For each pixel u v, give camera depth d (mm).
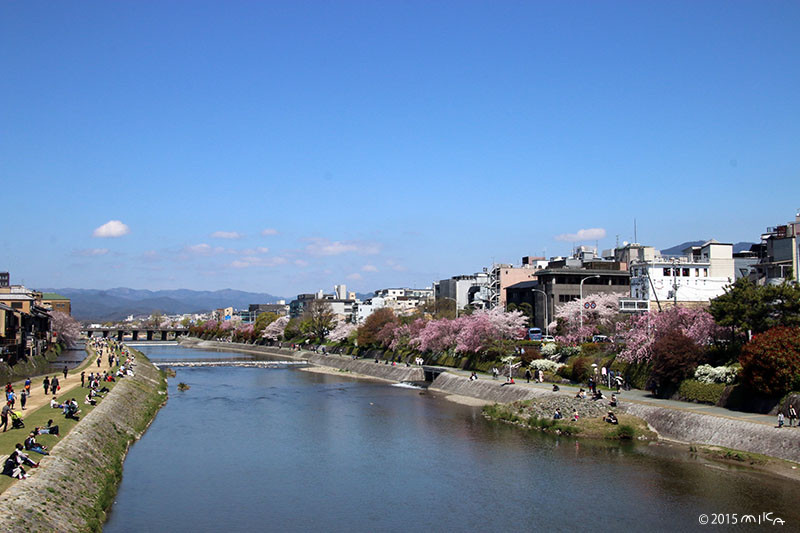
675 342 86000
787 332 69875
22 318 154000
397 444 78875
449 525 50312
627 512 51938
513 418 91125
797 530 46844
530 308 173625
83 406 79688
